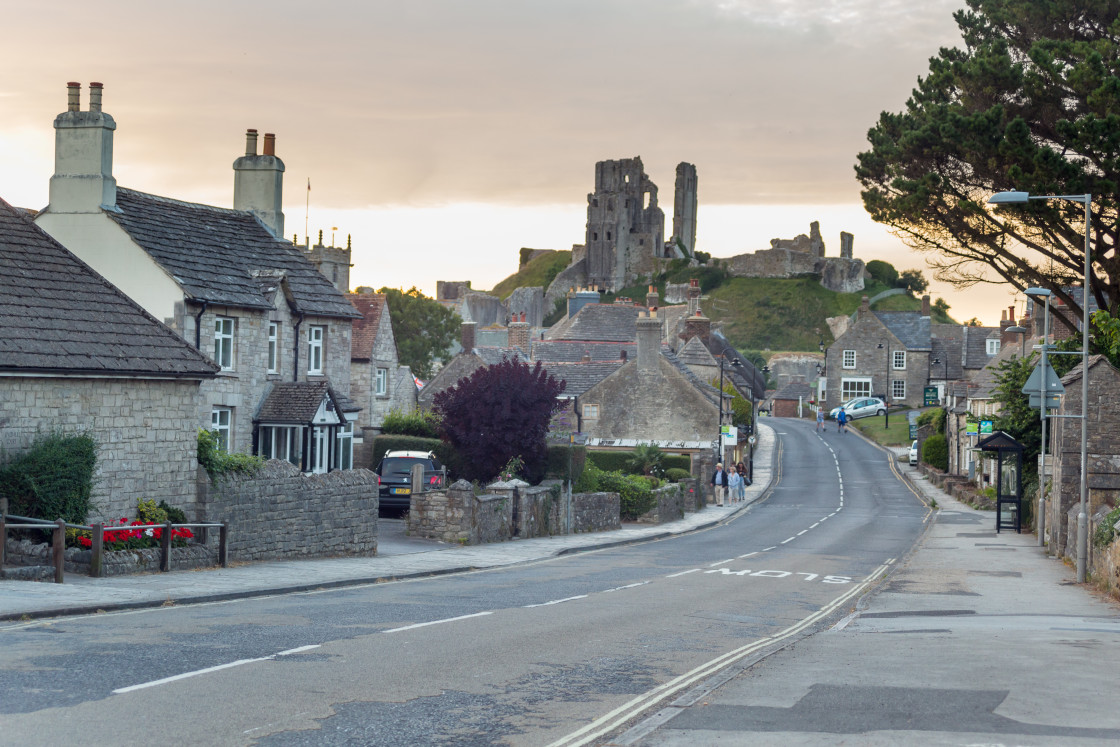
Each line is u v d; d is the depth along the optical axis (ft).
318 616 52.80
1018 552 116.98
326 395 117.39
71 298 75.66
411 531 112.88
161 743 26.94
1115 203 116.88
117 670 35.68
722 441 223.92
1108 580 74.74
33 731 27.55
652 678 38.91
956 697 34.04
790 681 37.01
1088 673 38.86
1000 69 122.11
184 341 79.71
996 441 151.23
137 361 74.02
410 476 131.44
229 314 110.83
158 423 75.77
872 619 60.85
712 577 88.28
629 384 228.22
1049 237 124.67
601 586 77.10
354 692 33.96
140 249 105.40
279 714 30.50
